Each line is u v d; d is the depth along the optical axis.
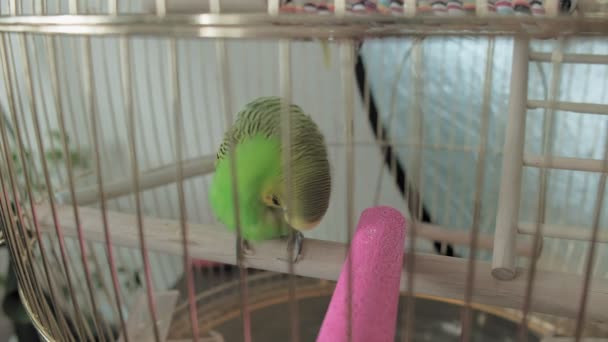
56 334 0.64
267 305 1.12
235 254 0.62
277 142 0.52
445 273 0.58
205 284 1.21
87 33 0.40
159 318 0.82
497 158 1.11
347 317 0.45
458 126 1.14
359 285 0.47
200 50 1.13
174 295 0.89
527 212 1.08
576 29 0.35
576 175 1.03
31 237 0.74
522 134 0.58
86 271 0.53
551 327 0.96
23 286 0.65
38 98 1.06
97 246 1.19
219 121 1.19
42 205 0.72
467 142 1.14
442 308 1.07
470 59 1.08
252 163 0.52
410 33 0.37
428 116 1.15
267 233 0.59
